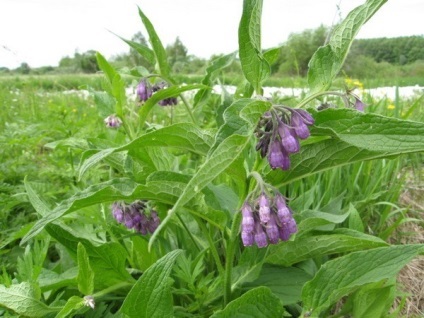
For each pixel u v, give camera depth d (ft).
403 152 6.47
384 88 29.43
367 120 6.33
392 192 12.84
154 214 9.37
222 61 12.72
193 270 9.02
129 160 9.93
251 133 5.44
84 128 17.43
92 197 7.27
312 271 9.45
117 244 8.34
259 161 7.59
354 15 7.09
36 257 8.39
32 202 9.12
